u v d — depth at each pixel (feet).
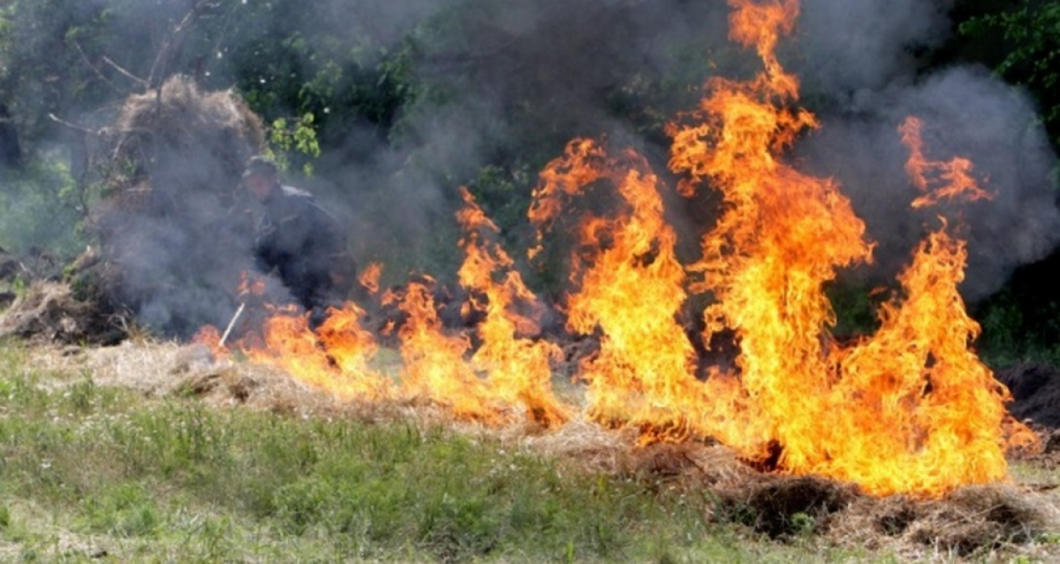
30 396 48.26
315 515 34.99
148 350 57.98
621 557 33.22
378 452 40.96
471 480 37.73
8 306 75.36
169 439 40.65
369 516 34.32
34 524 33.73
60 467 37.68
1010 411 52.85
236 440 41.88
